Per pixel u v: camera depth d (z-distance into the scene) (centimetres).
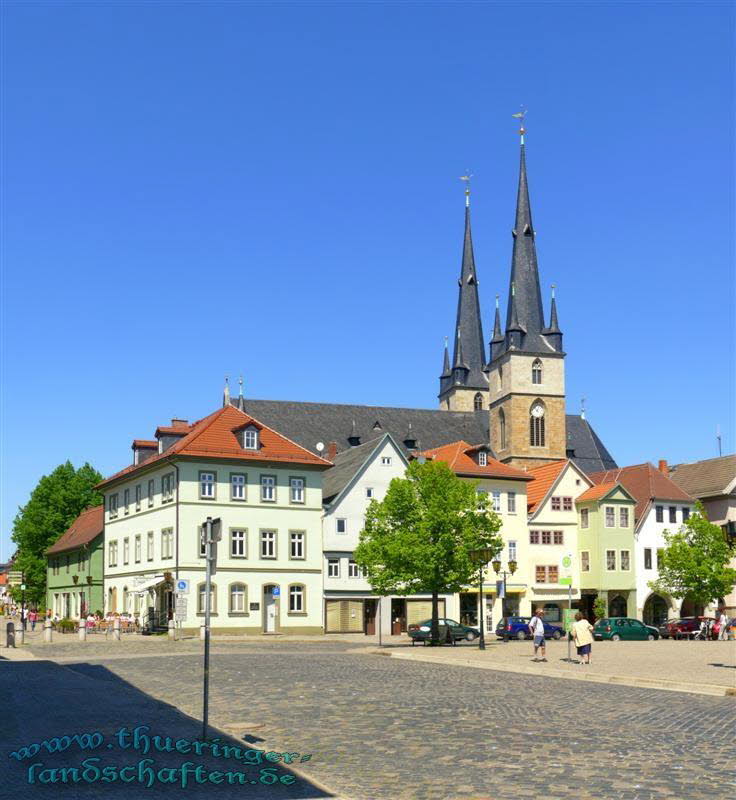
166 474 7550
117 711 2531
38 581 11081
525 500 9025
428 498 6375
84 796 1498
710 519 10219
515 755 1877
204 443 7444
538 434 11975
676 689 3203
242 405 11388
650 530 9281
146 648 5434
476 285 14038
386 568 6306
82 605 9344
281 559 7581
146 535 7844
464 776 1684
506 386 12050
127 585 8181
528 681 3488
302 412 11631
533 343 12038
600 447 13062
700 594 8888
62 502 11150
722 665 4128
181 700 2834
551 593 9000
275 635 7400
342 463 8844
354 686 3253
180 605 6544
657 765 1766
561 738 2077
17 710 2541
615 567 9038
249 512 7506
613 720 2361
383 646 6066
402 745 2006
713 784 1602
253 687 3216
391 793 1558
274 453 7656
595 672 3712
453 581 6241
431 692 3055
